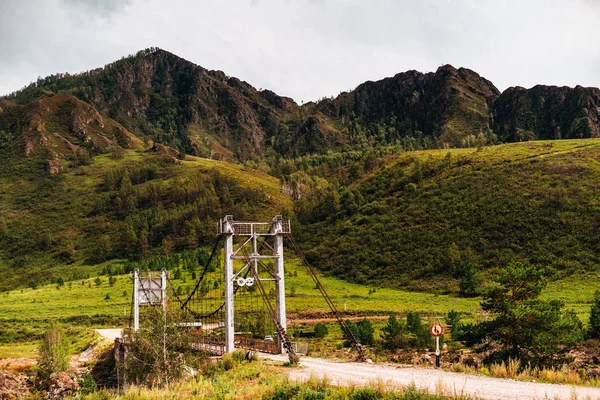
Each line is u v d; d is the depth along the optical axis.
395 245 137.38
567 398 19.61
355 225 158.50
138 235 192.62
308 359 36.69
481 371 27.11
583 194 129.38
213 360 39.38
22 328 88.75
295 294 109.50
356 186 197.50
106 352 63.19
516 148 181.50
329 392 22.30
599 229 114.19
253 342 45.34
